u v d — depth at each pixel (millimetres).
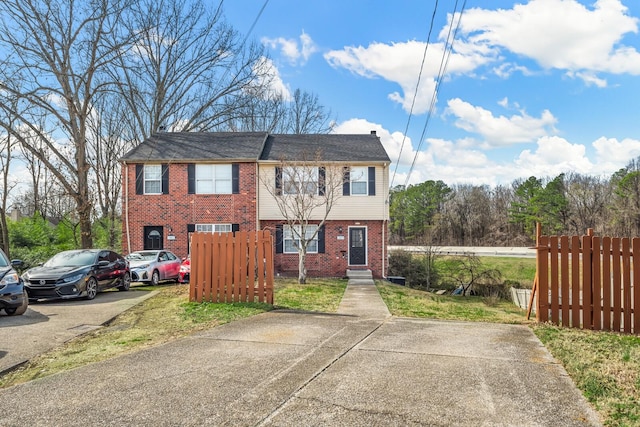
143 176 20906
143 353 5820
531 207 47594
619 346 6180
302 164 19062
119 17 22406
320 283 16734
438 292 21938
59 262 12906
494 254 33031
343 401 4016
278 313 9195
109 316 9383
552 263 7926
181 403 4000
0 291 8891
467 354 5695
